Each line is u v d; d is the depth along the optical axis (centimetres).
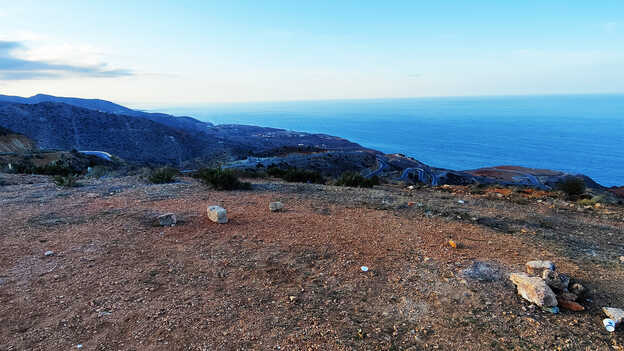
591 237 642
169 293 392
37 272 436
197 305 368
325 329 331
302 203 878
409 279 439
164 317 344
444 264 482
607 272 459
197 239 573
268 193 1020
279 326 335
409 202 912
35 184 1097
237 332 323
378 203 893
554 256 518
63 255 493
